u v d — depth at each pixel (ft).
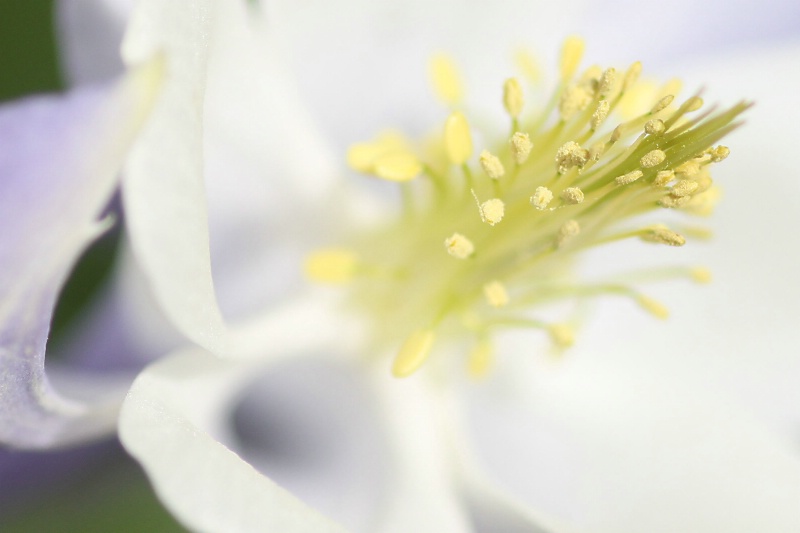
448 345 0.47
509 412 0.48
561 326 0.46
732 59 0.49
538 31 0.49
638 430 0.48
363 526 0.46
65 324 0.45
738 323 0.49
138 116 0.37
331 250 0.47
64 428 0.40
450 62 0.48
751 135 0.48
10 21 0.49
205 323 0.38
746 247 0.49
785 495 0.47
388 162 0.45
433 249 0.46
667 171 0.42
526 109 0.48
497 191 0.44
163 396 0.40
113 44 0.44
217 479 0.38
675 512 0.47
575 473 0.48
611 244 0.48
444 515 0.46
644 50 0.49
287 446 0.46
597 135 0.45
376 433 0.47
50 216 0.37
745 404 0.48
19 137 0.38
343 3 0.47
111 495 0.45
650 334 0.49
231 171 0.46
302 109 0.46
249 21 0.46
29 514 0.44
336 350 0.46
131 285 0.43
